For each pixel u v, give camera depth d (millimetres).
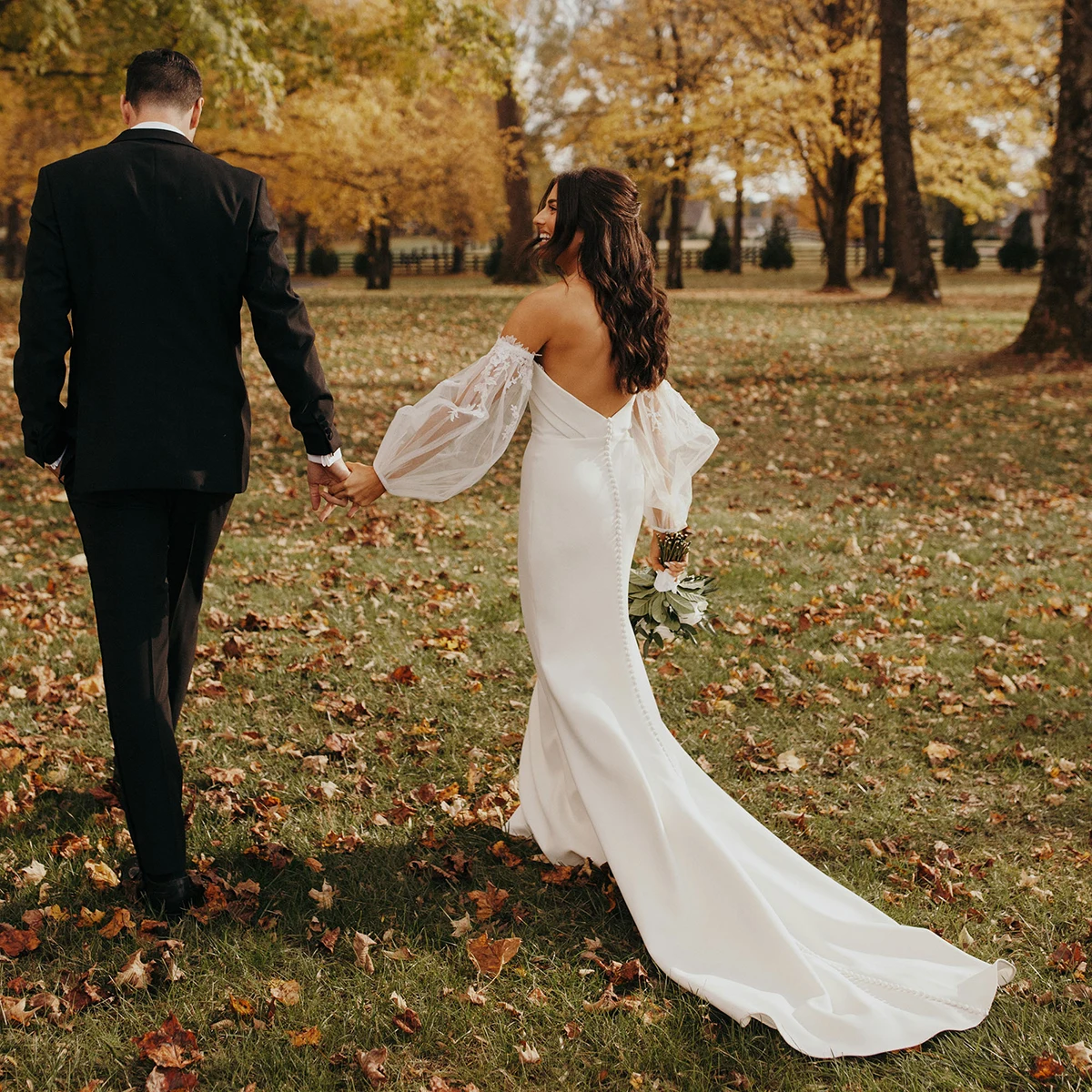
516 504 7207
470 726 3871
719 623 4949
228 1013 2357
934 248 51688
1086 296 12742
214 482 2561
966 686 4379
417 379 12102
